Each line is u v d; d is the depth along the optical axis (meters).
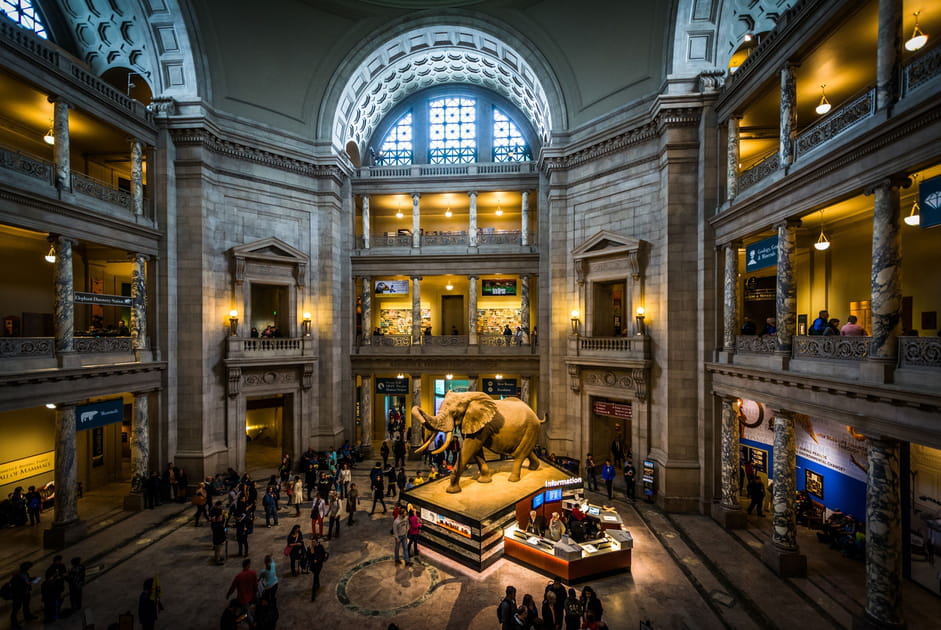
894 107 7.98
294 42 18.69
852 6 9.13
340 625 8.93
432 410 25.77
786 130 11.13
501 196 23.81
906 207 12.31
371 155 25.53
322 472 15.53
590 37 17.64
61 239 12.77
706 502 14.20
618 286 19.75
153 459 15.68
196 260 16.66
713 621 8.93
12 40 11.66
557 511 13.39
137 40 16.52
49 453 15.95
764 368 11.56
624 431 19.67
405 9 19.12
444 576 10.74
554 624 8.17
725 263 14.02
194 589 10.16
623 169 17.06
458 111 25.45
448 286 25.81
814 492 13.29
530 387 22.64
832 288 15.43
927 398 7.09
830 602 9.55
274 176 19.11
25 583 9.05
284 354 18.95
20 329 15.20
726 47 14.85
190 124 16.38
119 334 16.59
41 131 15.52
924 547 10.05
